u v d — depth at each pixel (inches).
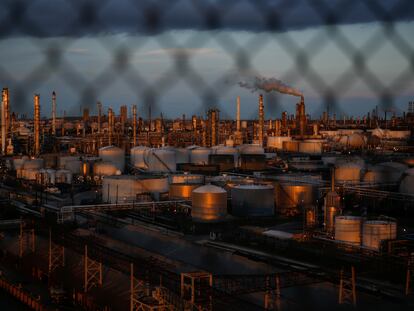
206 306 852.0
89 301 1098.1
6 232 1720.0
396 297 994.7
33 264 1378.0
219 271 1192.2
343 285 996.6
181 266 1195.3
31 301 1208.8
